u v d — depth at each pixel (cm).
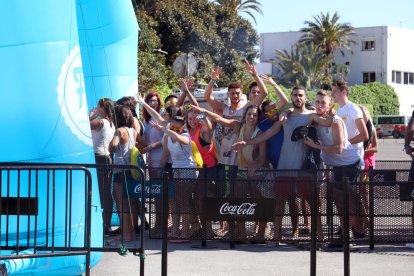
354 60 7312
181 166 952
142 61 3008
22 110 680
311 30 7206
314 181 738
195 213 784
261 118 941
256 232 770
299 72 6662
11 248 671
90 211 665
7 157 675
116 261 856
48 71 697
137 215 941
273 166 920
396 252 902
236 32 4353
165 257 720
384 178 893
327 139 902
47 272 703
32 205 655
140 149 1049
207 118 974
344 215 732
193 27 4044
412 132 960
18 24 677
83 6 1062
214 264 835
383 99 6812
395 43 7300
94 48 1085
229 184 755
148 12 4016
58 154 705
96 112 984
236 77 4153
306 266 824
